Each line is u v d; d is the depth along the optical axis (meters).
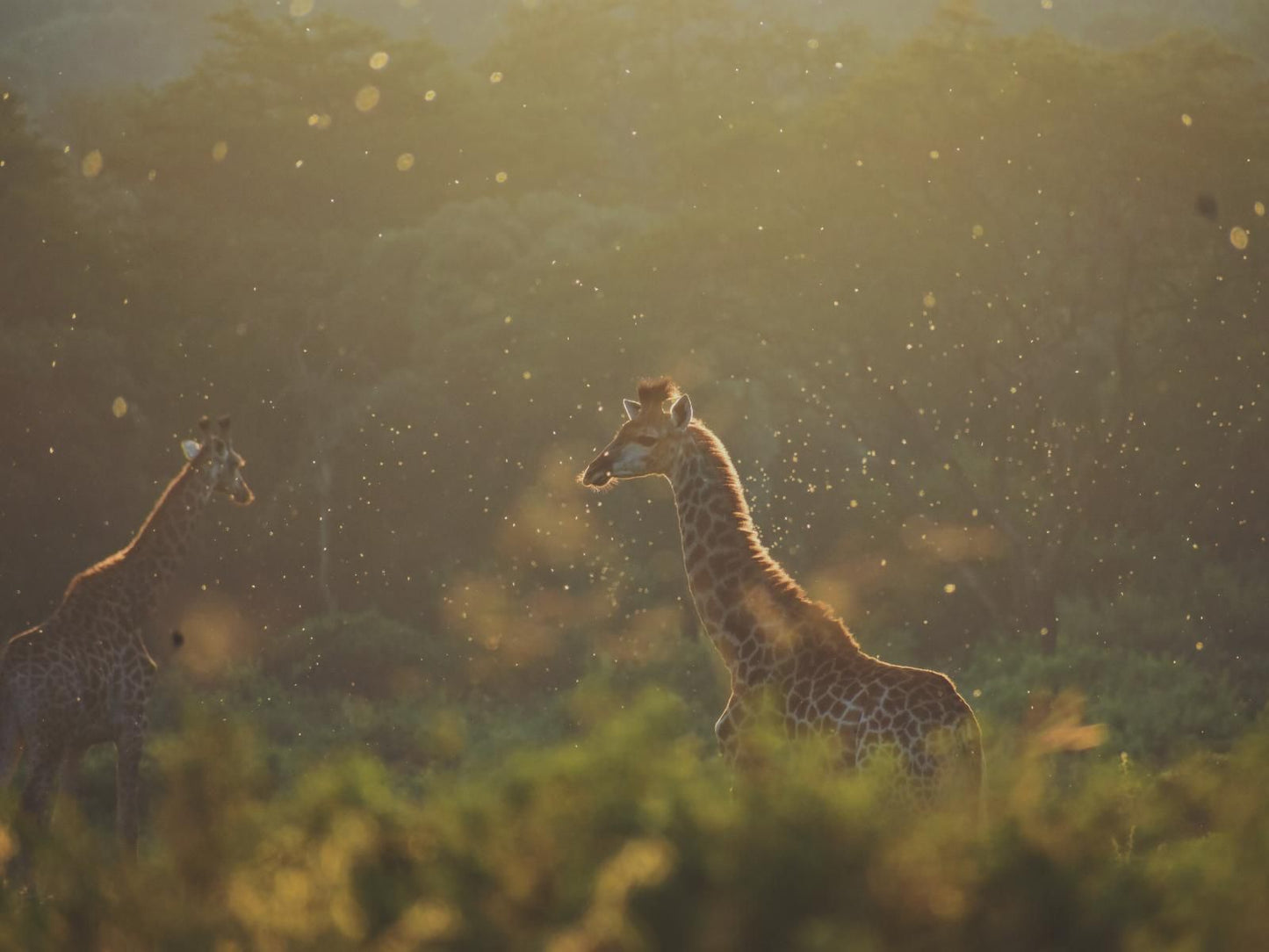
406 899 1.89
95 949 2.06
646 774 1.91
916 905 1.75
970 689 22.14
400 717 20.05
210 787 2.18
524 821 1.91
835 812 1.80
